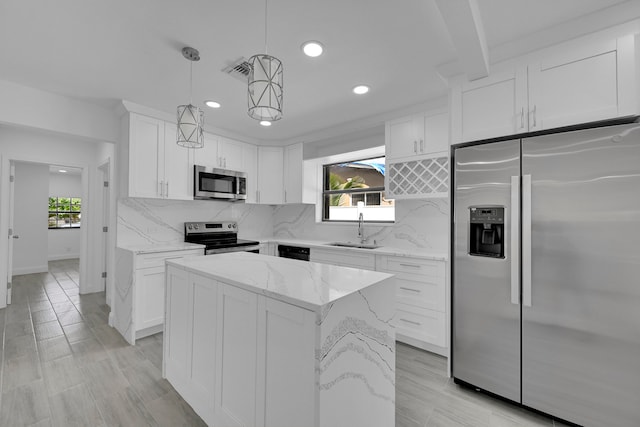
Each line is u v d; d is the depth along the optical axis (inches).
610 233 57.1
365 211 150.1
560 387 62.3
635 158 54.9
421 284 99.5
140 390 74.9
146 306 104.7
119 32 66.6
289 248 145.3
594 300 58.6
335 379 41.8
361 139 144.5
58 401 70.1
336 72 84.5
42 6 57.9
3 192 137.1
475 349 74.3
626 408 55.7
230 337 54.1
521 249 66.9
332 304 41.0
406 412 67.6
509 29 64.6
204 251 123.3
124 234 119.8
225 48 72.9
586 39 61.2
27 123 94.6
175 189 122.3
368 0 56.4
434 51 73.9
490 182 71.6
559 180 62.3
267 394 46.7
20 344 100.2
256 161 158.2
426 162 107.8
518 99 69.2
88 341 103.3
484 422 64.4
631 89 56.4
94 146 167.2
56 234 273.9
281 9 58.8
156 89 96.3
